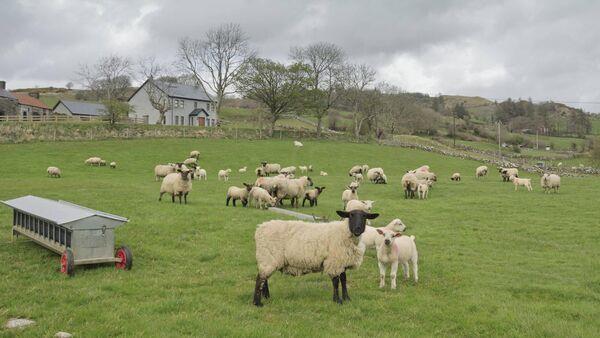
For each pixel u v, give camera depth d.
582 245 19.48
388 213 26.98
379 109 106.81
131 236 17.64
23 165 49.69
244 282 13.04
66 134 66.44
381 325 10.14
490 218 25.61
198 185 39.47
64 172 47.47
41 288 11.52
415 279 13.92
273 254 11.14
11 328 8.93
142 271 13.56
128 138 71.00
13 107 100.19
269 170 52.16
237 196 27.08
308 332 9.33
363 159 68.38
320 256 11.09
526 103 197.62
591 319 10.82
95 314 9.88
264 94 85.31
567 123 171.75
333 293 12.14
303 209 27.91
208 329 9.18
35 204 15.68
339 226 11.23
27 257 14.44
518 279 14.27
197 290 12.09
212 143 72.19
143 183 39.75
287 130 91.44
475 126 156.88
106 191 31.38
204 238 18.06
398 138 112.69
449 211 27.92
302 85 86.00
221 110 136.12
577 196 34.41
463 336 9.86
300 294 12.05
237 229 19.50
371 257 16.72
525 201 31.78
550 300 12.49
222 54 96.62
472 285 13.58
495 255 17.55
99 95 128.62
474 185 42.72
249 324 9.62
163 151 63.34
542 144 135.75
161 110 94.44
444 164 67.69
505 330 10.14
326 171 59.34
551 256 17.47
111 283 12.06
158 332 8.95
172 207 24.20
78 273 12.95
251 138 81.81
